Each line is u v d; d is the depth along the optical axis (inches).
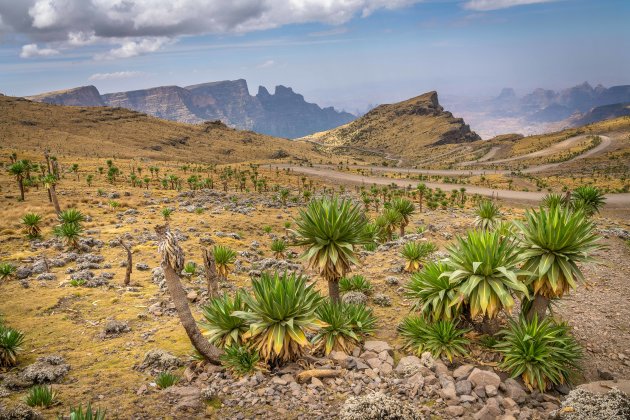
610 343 529.3
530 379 381.4
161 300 794.8
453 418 317.4
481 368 412.5
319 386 362.9
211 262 586.6
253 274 1073.5
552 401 362.9
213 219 2247.8
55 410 338.0
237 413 321.4
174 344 538.6
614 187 5802.2
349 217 489.4
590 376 449.7
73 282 904.3
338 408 327.9
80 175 4544.8
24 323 655.1
